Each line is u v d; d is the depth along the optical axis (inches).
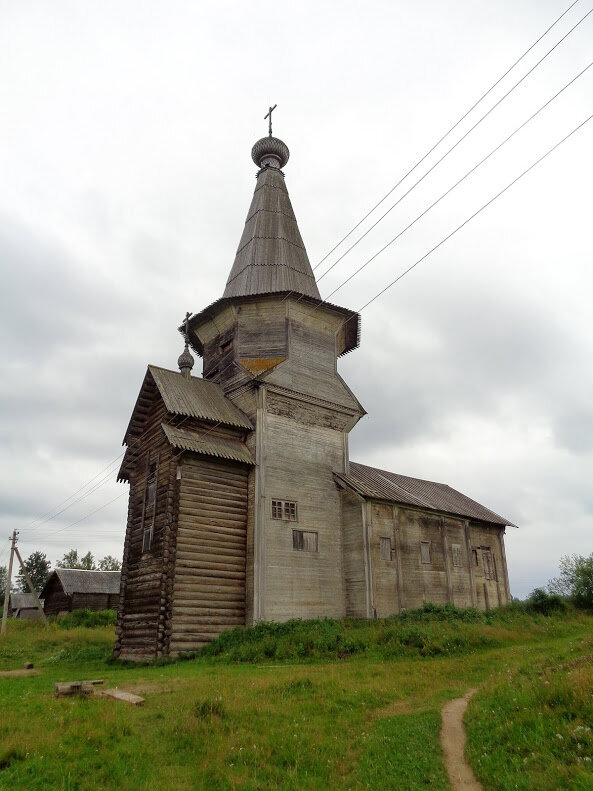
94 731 387.9
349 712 464.8
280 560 1018.1
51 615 2378.2
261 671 678.5
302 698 504.1
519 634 899.4
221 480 1015.6
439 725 425.4
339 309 1259.8
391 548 1172.5
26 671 854.5
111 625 1836.9
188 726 406.3
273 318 1202.6
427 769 343.0
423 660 724.7
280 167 1535.4
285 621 978.7
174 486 954.1
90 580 2329.0
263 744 382.9
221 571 961.5
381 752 371.6
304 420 1161.4
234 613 954.7
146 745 379.6
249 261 1321.4
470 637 819.4
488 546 1523.1
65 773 330.0
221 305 1224.2
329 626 931.3
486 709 425.7
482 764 336.8
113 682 624.1
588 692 382.6
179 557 918.4
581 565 1305.4
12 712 448.1
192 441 990.4
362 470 1391.5
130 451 1169.4
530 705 397.7
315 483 1131.9
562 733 339.0
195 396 1098.1
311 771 350.9
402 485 1438.2
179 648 874.8
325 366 1236.5
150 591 940.0
